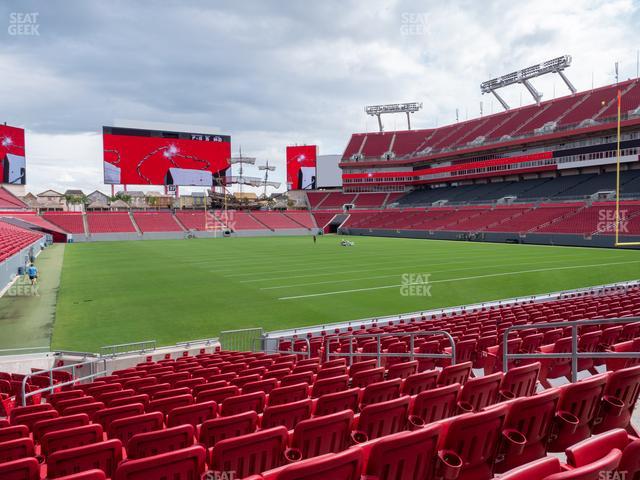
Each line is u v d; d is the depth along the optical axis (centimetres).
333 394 493
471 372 878
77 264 3412
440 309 1847
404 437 283
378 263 3334
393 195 8400
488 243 5097
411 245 4931
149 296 2194
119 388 826
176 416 516
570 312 1298
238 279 2667
